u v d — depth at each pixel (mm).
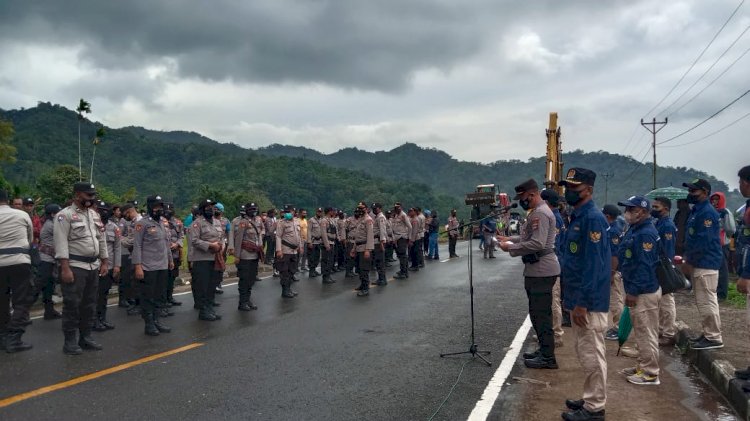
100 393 5418
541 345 6422
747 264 5395
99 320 8453
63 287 6934
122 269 9859
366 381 5848
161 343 7551
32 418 4762
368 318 9352
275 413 4910
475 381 5879
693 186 6848
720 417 4895
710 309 6621
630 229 5996
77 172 41906
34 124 141250
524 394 5484
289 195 125812
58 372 6133
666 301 7500
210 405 5098
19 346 7086
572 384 5801
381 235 13852
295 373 6117
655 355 5812
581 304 4699
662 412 5008
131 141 150500
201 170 140750
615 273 7906
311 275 16266
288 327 8609
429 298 11594
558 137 17953
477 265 19125
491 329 8492
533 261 6402
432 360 6691
